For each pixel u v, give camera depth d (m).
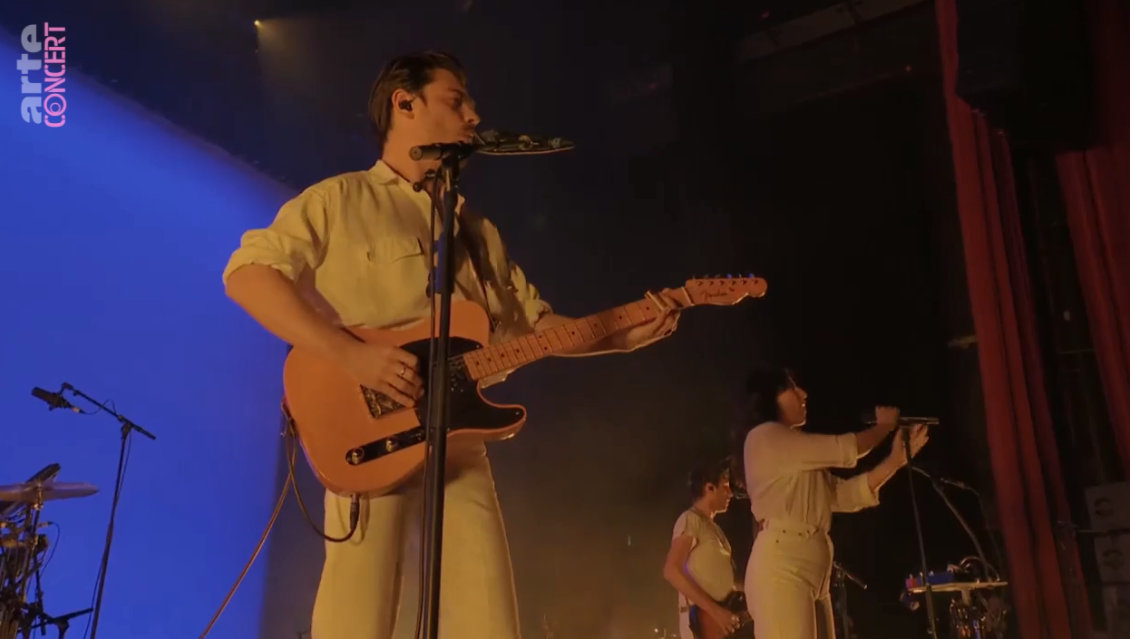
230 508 6.66
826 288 6.62
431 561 1.49
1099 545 3.28
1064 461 3.62
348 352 1.80
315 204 1.98
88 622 5.64
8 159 5.88
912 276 6.30
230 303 7.06
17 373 5.66
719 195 7.16
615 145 7.67
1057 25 3.55
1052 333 3.78
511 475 7.62
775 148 7.01
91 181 6.29
